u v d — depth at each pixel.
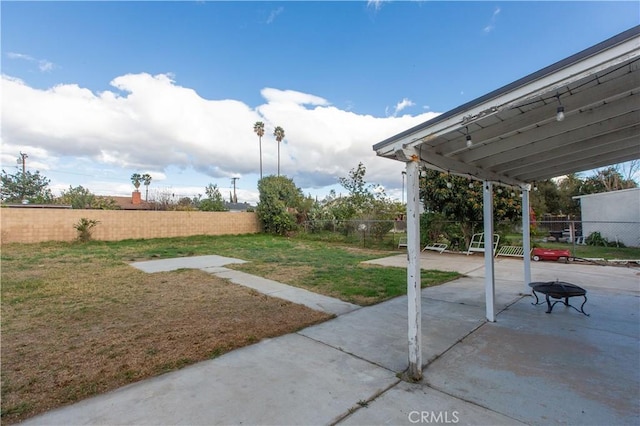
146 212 16.17
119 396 2.40
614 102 2.43
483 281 6.95
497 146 3.33
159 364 2.96
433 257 11.09
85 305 4.94
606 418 2.12
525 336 3.71
